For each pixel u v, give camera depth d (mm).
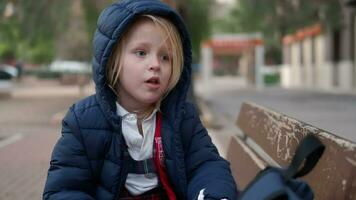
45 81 46188
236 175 3775
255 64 36875
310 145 1639
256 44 34688
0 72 23516
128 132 2332
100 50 2270
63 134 2326
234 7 35000
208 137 2525
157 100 2377
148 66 2283
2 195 5672
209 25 16969
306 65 41094
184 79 2445
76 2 16766
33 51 52938
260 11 18828
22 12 17141
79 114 2314
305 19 24703
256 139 3475
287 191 1656
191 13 16141
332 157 2051
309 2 22406
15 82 42219
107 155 2299
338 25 23109
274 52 62719
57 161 2275
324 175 2100
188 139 2463
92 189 2338
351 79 30672
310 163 1669
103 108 2291
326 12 22422
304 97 24719
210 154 2445
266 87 40094
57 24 17406
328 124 12523
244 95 27438
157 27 2293
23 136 10523
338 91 29531
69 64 48125
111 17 2262
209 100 22938
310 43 39781
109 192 2305
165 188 2359
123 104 2385
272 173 1767
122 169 2311
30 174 6738
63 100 22062
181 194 2381
